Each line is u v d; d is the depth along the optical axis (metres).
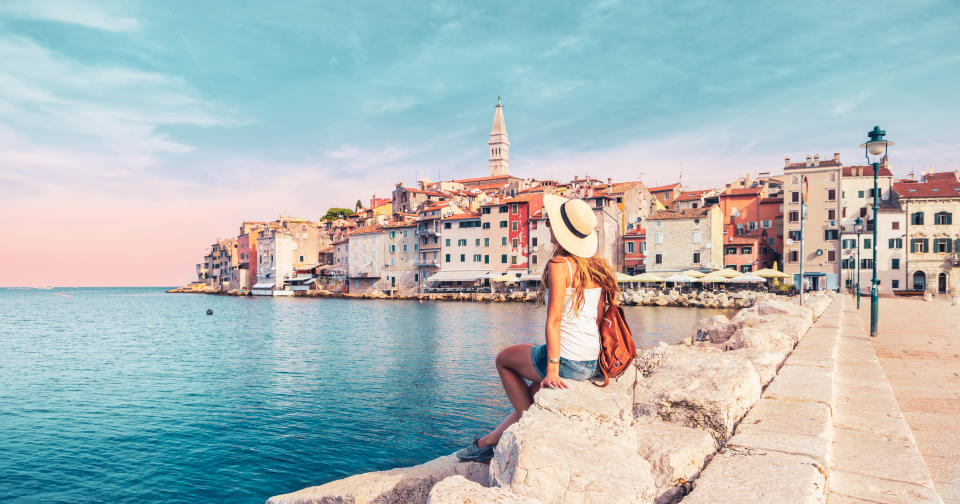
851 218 73.75
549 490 2.79
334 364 28.41
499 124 170.50
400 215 108.31
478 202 103.12
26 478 12.91
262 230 140.38
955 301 37.56
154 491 12.10
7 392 22.89
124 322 67.25
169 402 20.48
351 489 4.84
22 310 103.50
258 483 12.43
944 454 4.98
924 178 86.00
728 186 92.56
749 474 2.90
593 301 4.06
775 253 79.81
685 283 72.56
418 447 14.45
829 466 3.20
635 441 3.54
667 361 5.16
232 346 38.34
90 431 16.67
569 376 4.09
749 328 9.02
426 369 26.06
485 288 87.62
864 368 8.16
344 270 118.69
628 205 84.31
